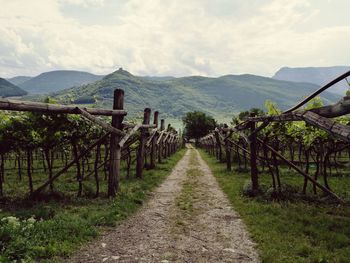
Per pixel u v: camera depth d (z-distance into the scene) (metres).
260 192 12.84
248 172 21.03
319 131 12.21
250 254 6.59
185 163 31.73
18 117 11.21
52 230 7.30
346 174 19.00
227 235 7.88
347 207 10.41
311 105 14.14
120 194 12.17
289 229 8.03
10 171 21.08
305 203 11.07
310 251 6.46
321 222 8.59
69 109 9.51
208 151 56.44
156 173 20.48
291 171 20.61
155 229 8.33
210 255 6.51
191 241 7.39
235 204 11.39
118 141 12.27
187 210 10.70
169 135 35.41
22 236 6.55
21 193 12.30
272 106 15.91
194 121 96.31
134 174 19.19
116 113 11.80
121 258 6.22
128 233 7.89
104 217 8.83
